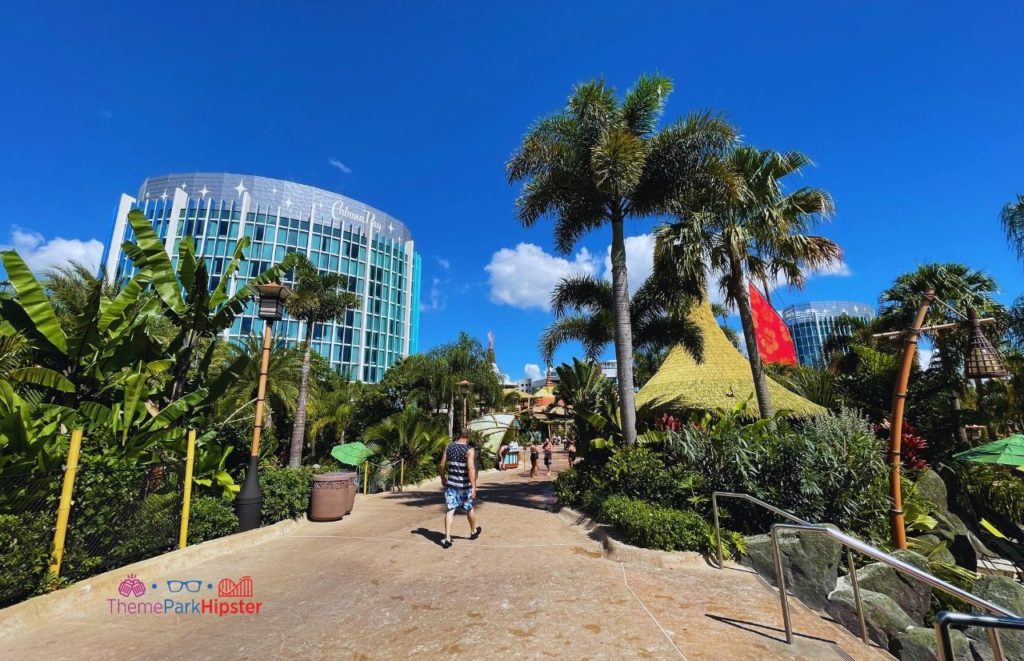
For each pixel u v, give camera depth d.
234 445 9.23
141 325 7.66
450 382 25.67
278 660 3.38
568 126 10.55
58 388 6.41
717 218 10.72
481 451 22.95
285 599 4.66
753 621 4.05
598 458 9.80
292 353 18.88
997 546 10.59
